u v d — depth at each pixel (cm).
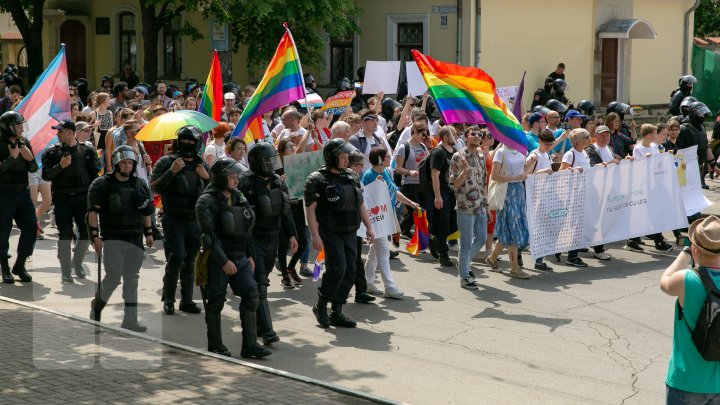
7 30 4034
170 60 3139
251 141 1320
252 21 2538
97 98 1512
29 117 1287
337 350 875
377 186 1058
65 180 1095
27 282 1075
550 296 1094
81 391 715
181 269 989
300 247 1123
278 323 967
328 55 2870
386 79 1836
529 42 2758
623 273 1228
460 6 2634
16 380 739
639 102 3106
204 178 969
